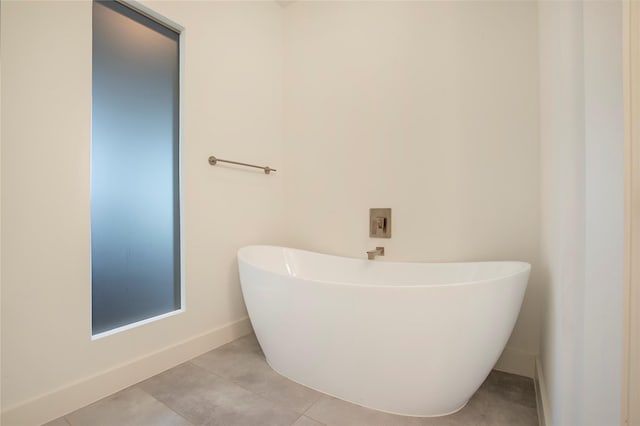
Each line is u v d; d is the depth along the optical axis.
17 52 1.09
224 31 1.89
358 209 2.01
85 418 1.15
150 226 1.56
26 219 1.11
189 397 1.28
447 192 1.72
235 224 1.93
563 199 0.85
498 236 1.58
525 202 1.52
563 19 0.83
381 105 1.94
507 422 1.13
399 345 1.09
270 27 2.23
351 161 2.04
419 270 1.69
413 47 1.84
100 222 1.37
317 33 2.19
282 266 2.03
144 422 1.13
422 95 1.81
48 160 1.17
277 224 2.26
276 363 1.47
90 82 1.29
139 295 1.50
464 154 1.68
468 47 1.67
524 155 1.53
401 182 1.87
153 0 1.52
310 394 1.29
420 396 1.13
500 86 1.59
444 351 1.07
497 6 1.60
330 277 1.92
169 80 1.65
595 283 0.59
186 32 1.68
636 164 0.51
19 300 1.09
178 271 1.67
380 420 1.13
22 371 1.09
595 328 0.59
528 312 1.49
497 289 1.09
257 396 1.28
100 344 1.30
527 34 1.52
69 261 1.22
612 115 0.55
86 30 1.28
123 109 1.46
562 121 0.86
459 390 1.14
